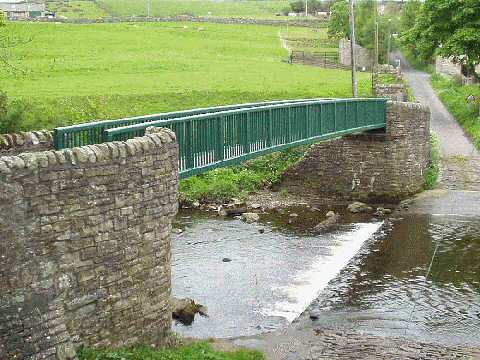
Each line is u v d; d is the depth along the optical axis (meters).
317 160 32.41
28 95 38.34
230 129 19.72
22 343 10.50
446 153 39.50
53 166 10.98
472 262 20.30
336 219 27.41
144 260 13.12
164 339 13.79
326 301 17.30
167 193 13.76
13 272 10.38
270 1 179.12
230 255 21.86
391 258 20.80
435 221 25.48
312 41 85.94
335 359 13.97
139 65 55.16
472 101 50.94
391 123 31.31
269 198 31.33
